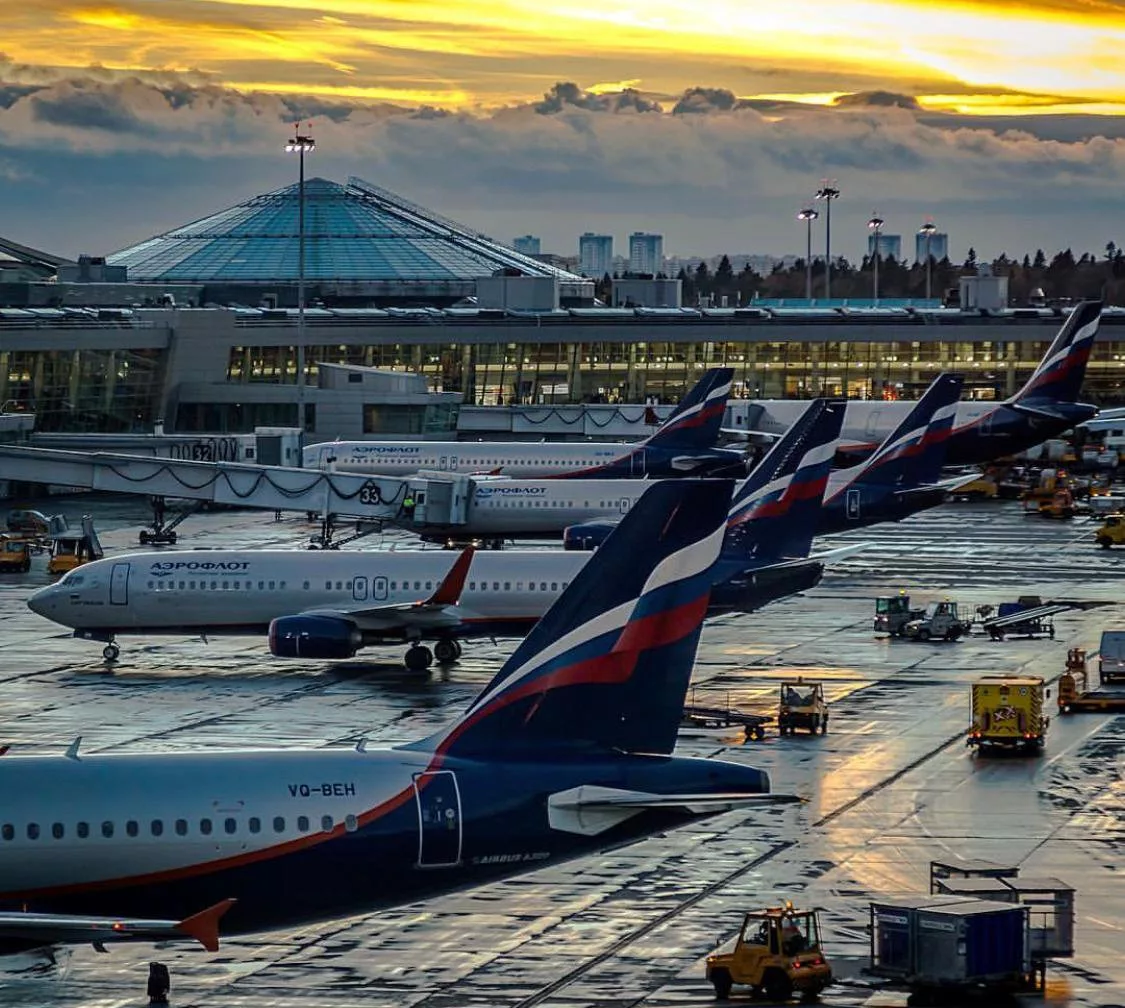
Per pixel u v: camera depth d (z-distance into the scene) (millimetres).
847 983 54812
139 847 49625
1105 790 79500
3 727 92188
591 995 53812
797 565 107312
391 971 56000
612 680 51812
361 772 50969
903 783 80750
